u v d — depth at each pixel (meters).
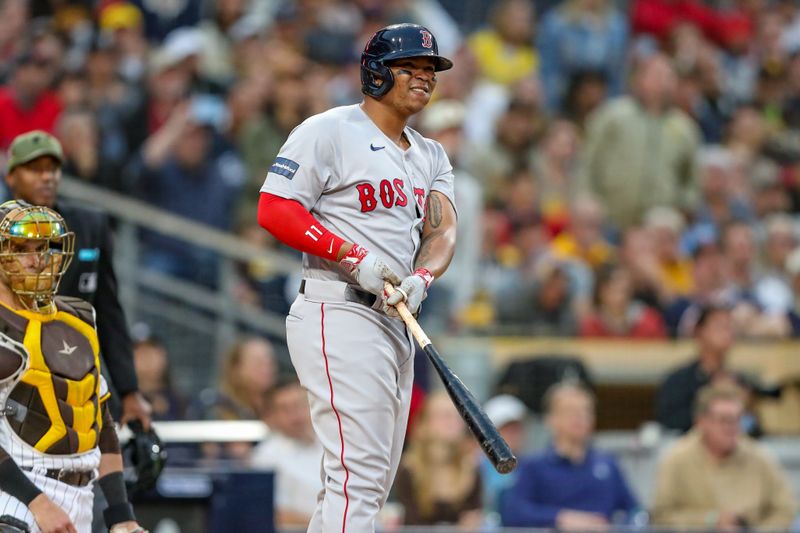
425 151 17.50
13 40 44.97
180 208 38.31
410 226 16.84
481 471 31.44
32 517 15.37
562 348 37.12
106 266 19.69
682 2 56.00
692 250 44.47
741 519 30.55
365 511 16.20
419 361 35.34
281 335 36.94
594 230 41.19
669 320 40.22
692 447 31.06
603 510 29.73
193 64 42.47
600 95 49.75
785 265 45.72
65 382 15.78
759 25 58.56
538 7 53.22
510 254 41.25
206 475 22.73
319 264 16.69
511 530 28.30
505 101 48.44
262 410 31.06
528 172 42.81
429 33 16.66
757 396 37.03
